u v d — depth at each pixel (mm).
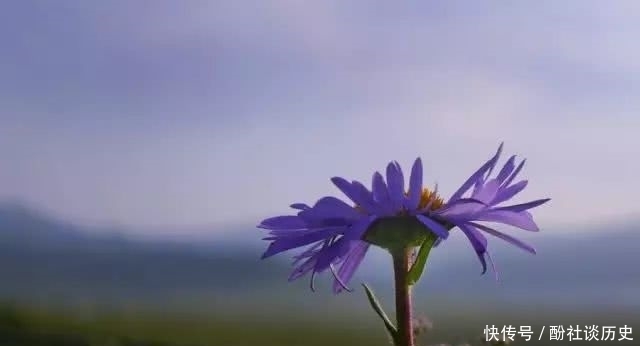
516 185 220
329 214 217
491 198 220
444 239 205
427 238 216
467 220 219
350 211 217
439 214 219
